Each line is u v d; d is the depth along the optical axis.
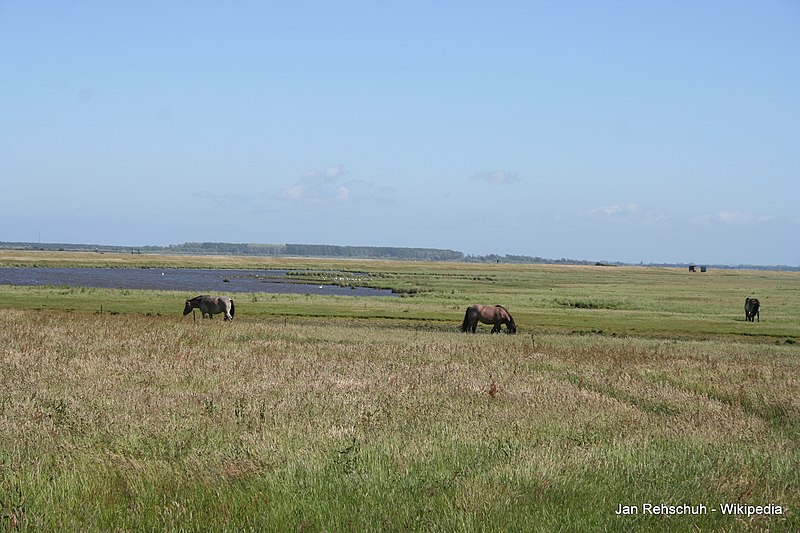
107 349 20.86
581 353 24.30
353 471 8.40
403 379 16.83
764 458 10.04
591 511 7.54
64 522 6.80
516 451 9.68
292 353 21.89
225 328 29.95
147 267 150.50
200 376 16.44
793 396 15.96
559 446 10.28
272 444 9.60
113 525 6.84
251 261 198.00
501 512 7.32
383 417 12.07
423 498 7.69
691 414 13.90
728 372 20.08
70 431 10.27
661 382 18.08
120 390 14.12
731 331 39.25
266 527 6.89
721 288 100.62
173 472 8.35
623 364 21.47
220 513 7.16
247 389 14.74
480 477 8.34
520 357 22.72
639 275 158.88
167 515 7.03
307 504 7.40
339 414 12.27
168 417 11.39
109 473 8.27
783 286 117.25
